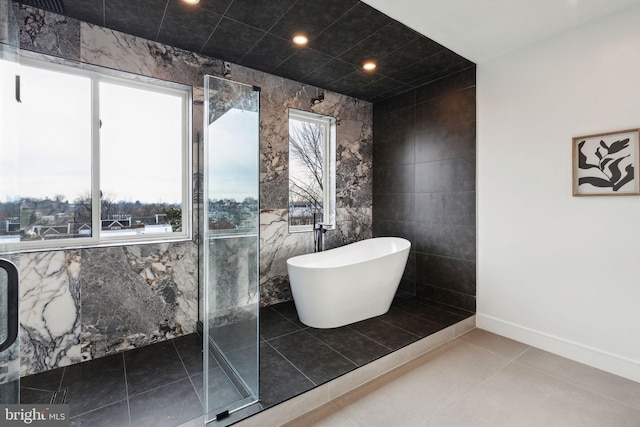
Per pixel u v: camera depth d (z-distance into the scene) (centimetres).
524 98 262
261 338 248
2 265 102
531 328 262
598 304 224
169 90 267
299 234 344
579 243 233
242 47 259
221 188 177
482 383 206
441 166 329
